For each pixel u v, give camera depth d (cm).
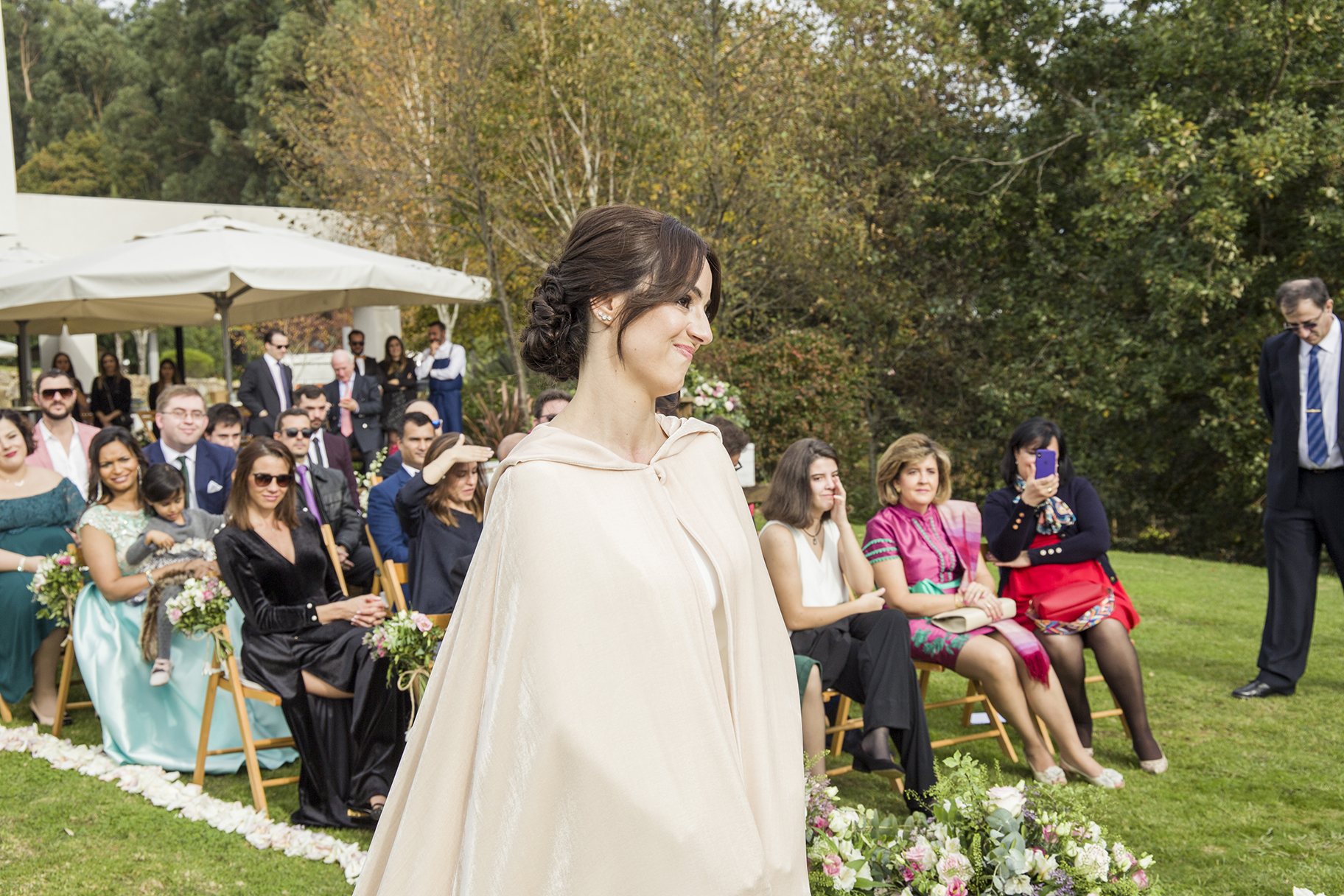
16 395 1711
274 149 1928
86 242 1777
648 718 123
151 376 2173
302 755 386
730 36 1291
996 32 1392
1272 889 315
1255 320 1225
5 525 516
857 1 1402
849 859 262
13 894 315
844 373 1411
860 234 1436
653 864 120
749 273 1364
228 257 841
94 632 454
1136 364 1291
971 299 1586
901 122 1550
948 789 282
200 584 398
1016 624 423
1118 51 1372
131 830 369
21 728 477
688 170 1224
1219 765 423
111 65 4591
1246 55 1198
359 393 1132
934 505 457
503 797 125
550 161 1333
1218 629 655
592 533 127
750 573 143
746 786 133
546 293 140
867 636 382
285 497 421
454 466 452
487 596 134
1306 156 1127
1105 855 263
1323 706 495
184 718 445
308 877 334
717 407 915
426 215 1502
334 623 409
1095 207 1253
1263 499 1341
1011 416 1462
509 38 1287
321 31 1981
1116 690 425
